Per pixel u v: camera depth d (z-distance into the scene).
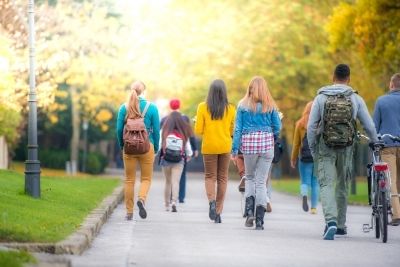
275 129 27.33
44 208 26.17
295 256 20.72
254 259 20.08
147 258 19.95
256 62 88.62
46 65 54.28
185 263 19.25
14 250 17.92
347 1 66.00
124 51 88.31
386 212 23.89
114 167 139.75
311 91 87.62
